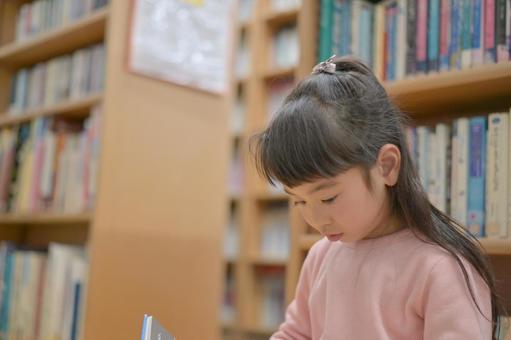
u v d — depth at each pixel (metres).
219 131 1.96
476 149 1.11
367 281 0.92
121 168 1.73
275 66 3.16
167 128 1.84
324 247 1.07
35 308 1.88
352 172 0.82
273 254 3.00
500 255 1.12
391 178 0.87
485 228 1.08
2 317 2.01
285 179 0.81
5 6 2.39
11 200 2.14
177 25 1.88
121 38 1.76
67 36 2.03
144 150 1.78
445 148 1.16
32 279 1.92
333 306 0.95
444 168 1.15
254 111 3.14
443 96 1.19
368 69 0.94
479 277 0.89
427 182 1.17
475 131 1.11
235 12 2.04
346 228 0.85
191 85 1.90
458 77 1.10
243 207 3.09
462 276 0.85
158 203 1.80
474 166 1.11
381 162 0.86
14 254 2.03
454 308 0.82
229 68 2.01
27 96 2.26
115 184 1.71
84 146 1.84
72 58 2.06
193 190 1.88
